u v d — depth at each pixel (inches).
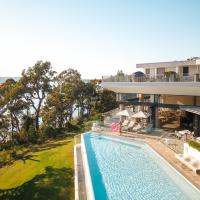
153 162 781.9
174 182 626.2
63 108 1860.2
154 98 1206.9
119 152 891.4
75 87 1957.4
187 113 1229.1
